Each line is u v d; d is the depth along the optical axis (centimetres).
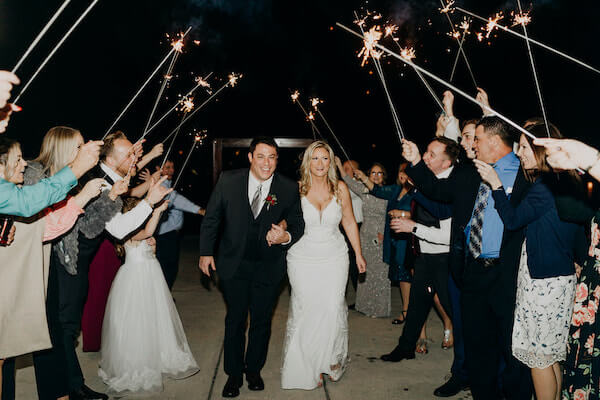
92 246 362
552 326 292
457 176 345
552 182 282
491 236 322
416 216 442
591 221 256
